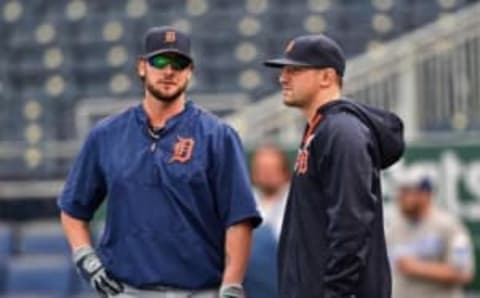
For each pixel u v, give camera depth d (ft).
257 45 148.15
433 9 146.51
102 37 152.87
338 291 43.86
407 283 85.15
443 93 118.11
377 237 45.57
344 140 44.57
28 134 145.28
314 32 147.84
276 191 71.87
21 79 151.12
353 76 119.44
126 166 48.96
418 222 85.30
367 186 44.14
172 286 48.98
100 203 51.72
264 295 69.05
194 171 48.80
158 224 48.70
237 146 49.78
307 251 45.78
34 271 117.19
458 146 105.19
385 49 125.29
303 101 47.19
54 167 136.98
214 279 49.70
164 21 152.46
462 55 118.21
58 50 152.87
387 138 46.52
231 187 49.32
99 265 49.88
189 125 49.37
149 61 48.80
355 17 147.95
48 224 128.98
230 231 49.39
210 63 147.02
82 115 137.90
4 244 121.70
